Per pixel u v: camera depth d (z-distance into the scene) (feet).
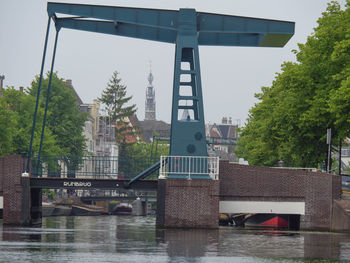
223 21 253.44
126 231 258.16
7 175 265.75
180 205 246.88
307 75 289.33
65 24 259.80
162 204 246.88
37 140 426.10
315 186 257.55
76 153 518.37
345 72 266.98
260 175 259.39
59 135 511.40
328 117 282.56
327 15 296.71
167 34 260.21
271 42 260.42
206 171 250.57
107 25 259.19
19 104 450.30
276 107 317.83
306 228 257.96
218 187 247.09
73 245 182.91
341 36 283.18
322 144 303.27
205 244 189.06
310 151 304.71
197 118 257.34
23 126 440.45
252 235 229.04
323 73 285.23
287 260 151.94
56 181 267.59
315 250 174.29
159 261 146.10
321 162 313.53
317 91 282.77
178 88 250.57
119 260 146.82
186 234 225.97
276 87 360.48
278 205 258.57
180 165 250.78
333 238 217.56
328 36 284.00
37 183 268.21
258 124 379.96
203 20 253.65
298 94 293.02
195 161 251.19
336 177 255.09
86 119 532.73
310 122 286.25
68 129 513.86
